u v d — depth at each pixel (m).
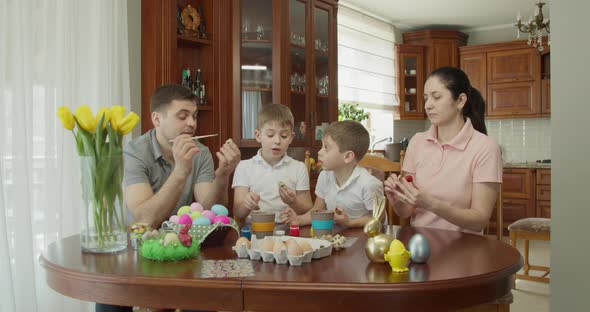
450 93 1.83
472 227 1.68
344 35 5.56
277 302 1.01
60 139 2.66
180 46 3.52
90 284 1.10
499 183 1.80
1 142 2.39
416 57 6.62
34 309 2.47
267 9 3.75
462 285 1.03
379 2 5.70
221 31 3.59
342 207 1.95
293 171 2.24
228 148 1.68
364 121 6.25
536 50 6.21
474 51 6.55
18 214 2.44
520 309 3.15
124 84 3.06
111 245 1.31
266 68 3.75
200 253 1.30
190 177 1.92
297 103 3.95
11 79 2.44
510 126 6.71
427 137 1.92
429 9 6.01
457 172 1.83
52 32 2.65
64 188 2.71
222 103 3.60
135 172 1.77
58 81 2.67
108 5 2.93
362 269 1.12
